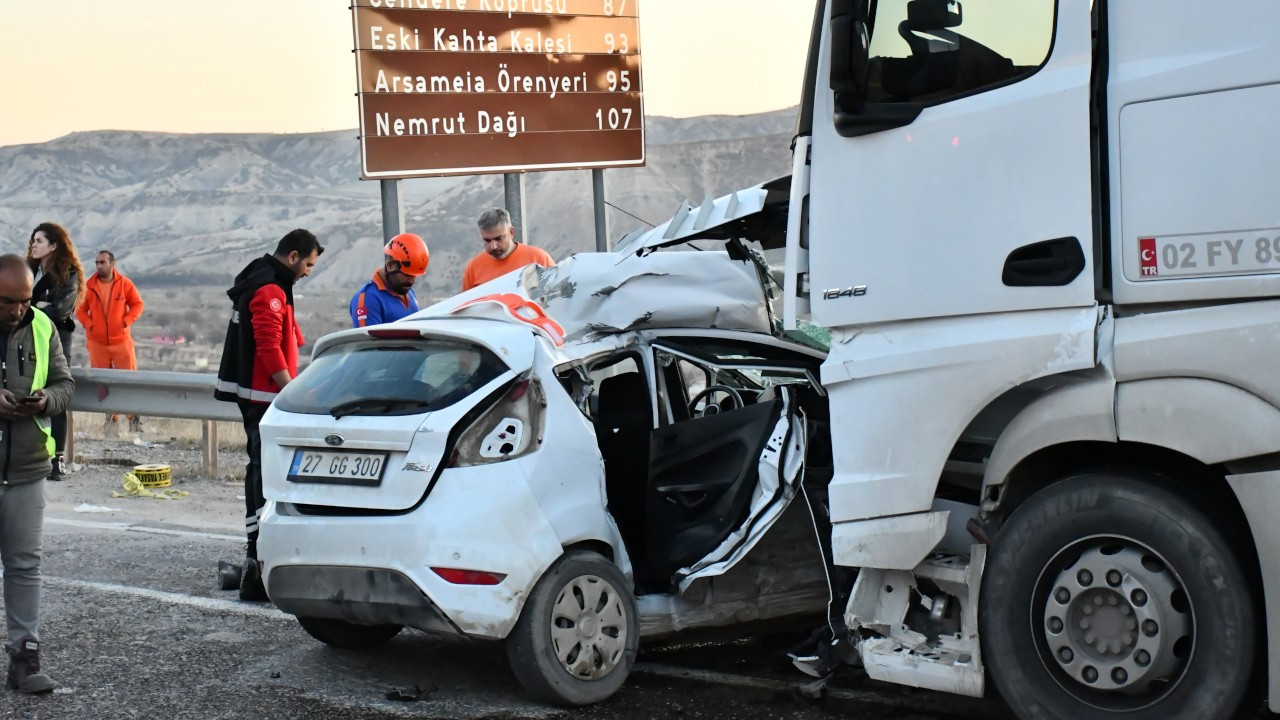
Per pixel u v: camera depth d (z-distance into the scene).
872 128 4.75
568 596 5.30
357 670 5.88
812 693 5.24
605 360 6.02
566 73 13.08
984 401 4.53
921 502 4.70
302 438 5.57
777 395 5.79
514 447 5.37
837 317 4.88
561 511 5.38
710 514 5.77
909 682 4.76
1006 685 4.52
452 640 6.45
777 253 6.45
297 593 5.49
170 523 9.64
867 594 4.95
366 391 5.57
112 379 12.03
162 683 5.66
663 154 188.75
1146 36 4.25
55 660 6.03
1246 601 4.09
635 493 6.06
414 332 5.70
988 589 4.57
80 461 12.80
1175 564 4.19
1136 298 4.23
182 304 171.50
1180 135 4.16
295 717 5.18
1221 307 4.10
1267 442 3.97
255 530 7.39
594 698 5.31
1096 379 4.32
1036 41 4.44
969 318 4.59
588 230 166.12
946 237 4.60
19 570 5.54
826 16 4.93
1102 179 4.32
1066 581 4.41
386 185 12.06
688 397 6.32
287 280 7.75
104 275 14.62
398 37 12.00
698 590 5.77
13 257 5.45
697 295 6.06
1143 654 4.25
